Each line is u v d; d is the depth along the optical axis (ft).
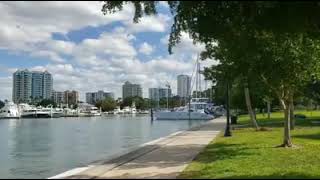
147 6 52.70
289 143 94.12
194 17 54.90
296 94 126.62
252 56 71.92
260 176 55.47
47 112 635.25
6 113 597.11
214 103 478.18
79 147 143.74
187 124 314.76
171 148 94.79
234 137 124.98
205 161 71.77
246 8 50.83
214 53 104.68
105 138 188.24
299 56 82.43
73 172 61.57
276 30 52.70
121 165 68.13
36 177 77.36
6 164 101.14
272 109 410.31
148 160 74.13
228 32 55.21
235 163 68.23
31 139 193.36
